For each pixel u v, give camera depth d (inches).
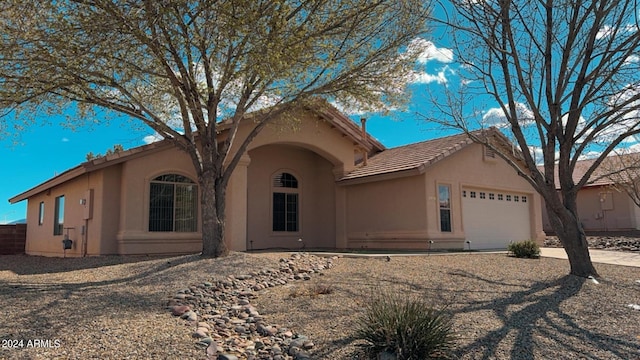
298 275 408.5
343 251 653.9
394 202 690.2
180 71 434.0
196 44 413.4
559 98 404.5
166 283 356.8
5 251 939.3
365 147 782.5
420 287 364.2
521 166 816.3
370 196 727.7
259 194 732.7
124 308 287.0
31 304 284.7
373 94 510.0
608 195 1015.6
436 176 665.6
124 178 582.6
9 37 382.9
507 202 784.9
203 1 375.2
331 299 327.3
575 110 404.5
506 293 351.3
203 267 406.9
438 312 266.2
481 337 252.2
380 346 227.8
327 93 505.4
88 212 603.2
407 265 461.4
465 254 565.6
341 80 497.4
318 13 456.8
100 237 575.8
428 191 651.5
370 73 498.0
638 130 385.7
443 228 665.6
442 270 435.5
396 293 340.2
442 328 234.7
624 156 775.7
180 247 609.0
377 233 709.3
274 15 393.7
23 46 382.6
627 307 313.4
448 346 230.2
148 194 593.3
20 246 951.0
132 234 574.6
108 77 423.5
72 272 432.5
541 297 339.3
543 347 241.3
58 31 375.2
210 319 282.2
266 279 391.2
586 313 300.2
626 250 727.1
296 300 326.6
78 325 248.1
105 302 298.4
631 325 277.4
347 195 764.0
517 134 426.9
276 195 754.2
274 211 748.0
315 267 443.8
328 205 785.6
